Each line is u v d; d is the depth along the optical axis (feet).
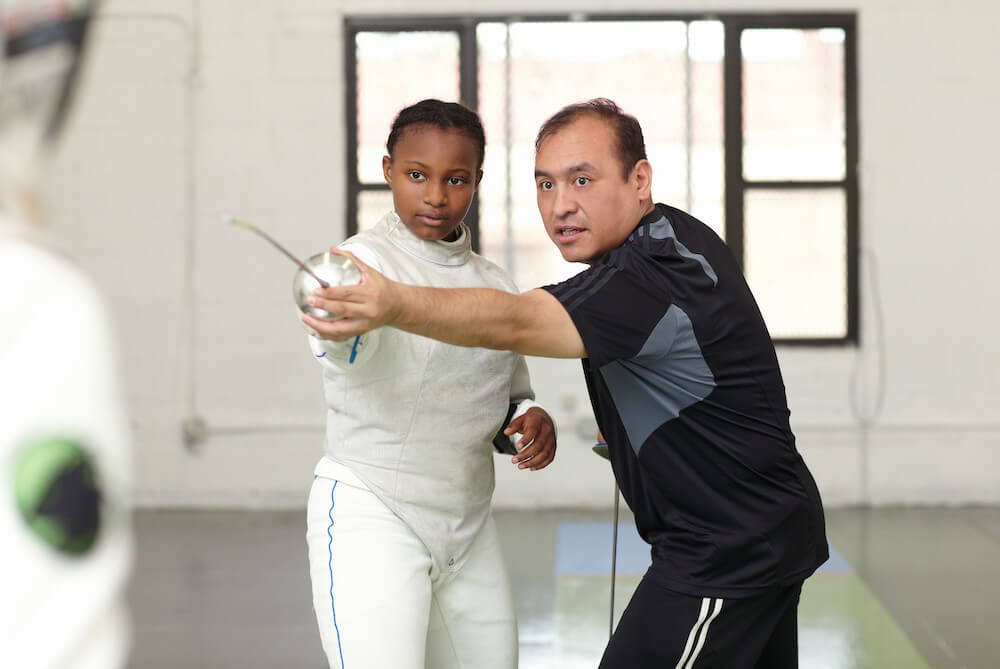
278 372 16.83
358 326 3.89
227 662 10.03
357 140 16.87
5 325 1.48
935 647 10.43
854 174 16.71
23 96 1.56
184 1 16.55
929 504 16.78
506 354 5.41
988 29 16.53
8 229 1.55
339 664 4.91
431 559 5.25
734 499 4.95
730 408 4.87
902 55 16.61
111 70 16.53
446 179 5.15
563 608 11.62
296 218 16.75
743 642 4.99
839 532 15.11
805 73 16.67
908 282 16.74
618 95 16.76
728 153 16.69
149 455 16.81
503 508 16.75
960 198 16.67
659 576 5.00
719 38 16.65
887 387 16.76
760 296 16.85
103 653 1.57
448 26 16.69
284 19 16.62
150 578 12.94
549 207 5.05
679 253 4.83
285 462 16.83
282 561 13.70
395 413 5.13
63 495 1.49
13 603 1.46
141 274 16.72
